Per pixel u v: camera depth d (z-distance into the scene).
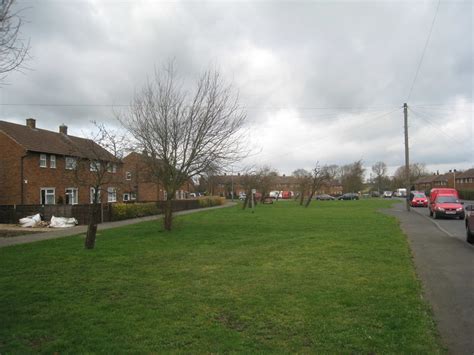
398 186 122.19
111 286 7.53
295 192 119.00
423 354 4.42
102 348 4.64
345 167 122.81
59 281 7.95
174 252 11.53
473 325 5.41
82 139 40.78
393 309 5.95
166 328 5.27
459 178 97.88
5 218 24.95
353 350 4.56
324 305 6.19
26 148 31.31
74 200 37.09
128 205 27.30
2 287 7.48
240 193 102.00
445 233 17.05
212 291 7.13
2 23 6.25
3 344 4.79
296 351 4.54
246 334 5.07
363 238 14.44
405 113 35.50
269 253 11.20
